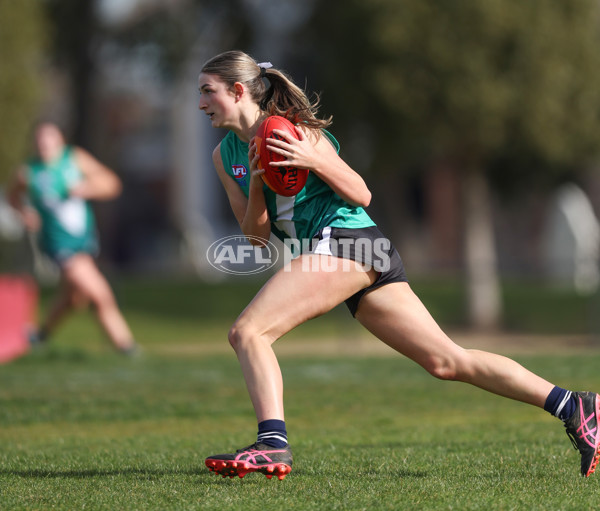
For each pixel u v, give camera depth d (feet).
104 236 319.88
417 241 339.77
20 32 187.42
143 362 137.80
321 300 50.57
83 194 142.61
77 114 253.65
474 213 218.38
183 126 395.34
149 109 403.13
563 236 253.65
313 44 215.10
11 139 185.06
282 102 51.52
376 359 140.87
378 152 204.33
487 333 211.20
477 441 67.31
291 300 50.42
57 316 146.10
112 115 395.55
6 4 185.88
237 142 53.21
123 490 50.26
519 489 49.21
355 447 66.18
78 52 246.88
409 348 51.83
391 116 194.29
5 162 184.34
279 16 228.84
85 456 63.10
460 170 215.51
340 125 202.59
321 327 216.13
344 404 90.79
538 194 233.96
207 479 53.67
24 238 221.66
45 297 228.02
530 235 313.73
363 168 211.41
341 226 50.78
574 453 60.34
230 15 238.07
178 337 201.98
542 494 47.93
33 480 54.13
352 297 51.88
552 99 194.70
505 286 247.50
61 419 84.69
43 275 254.47
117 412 88.12
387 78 190.70
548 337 201.36
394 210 290.35
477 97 189.47
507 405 88.02
